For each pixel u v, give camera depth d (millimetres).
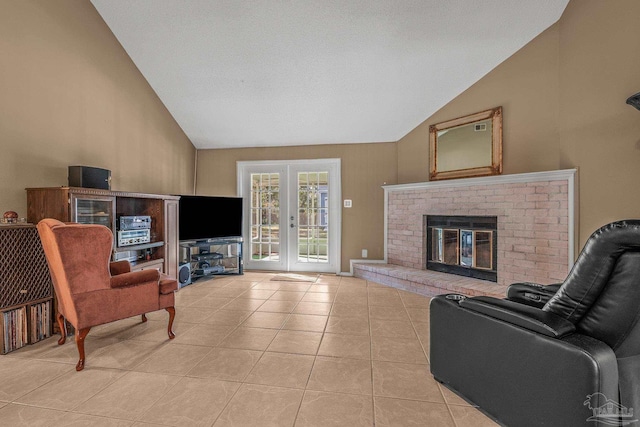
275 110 4480
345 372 2072
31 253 2520
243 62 3703
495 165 3654
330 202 5188
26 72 2658
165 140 4551
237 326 2869
